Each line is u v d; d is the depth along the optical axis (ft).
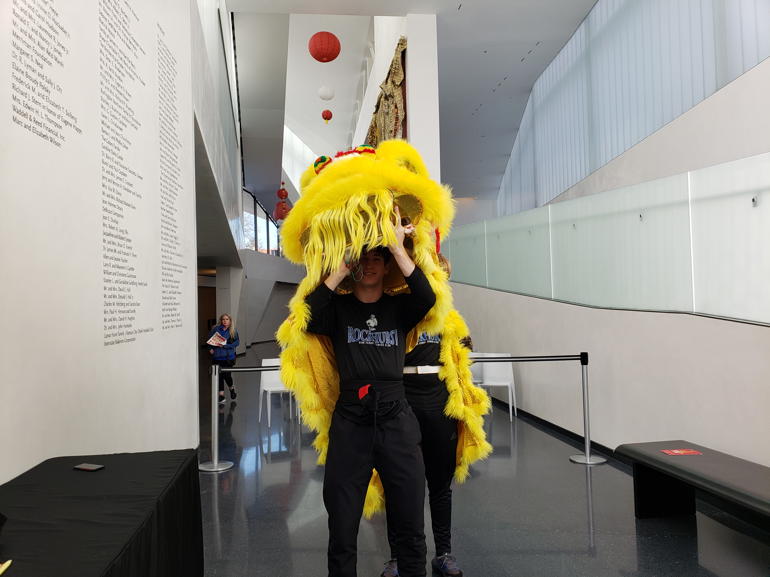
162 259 11.51
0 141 5.60
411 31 26.00
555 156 32.32
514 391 22.68
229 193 35.63
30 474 5.55
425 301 7.13
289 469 15.80
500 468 15.52
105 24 8.60
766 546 10.12
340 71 55.83
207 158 20.77
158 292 11.18
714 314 12.57
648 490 11.57
